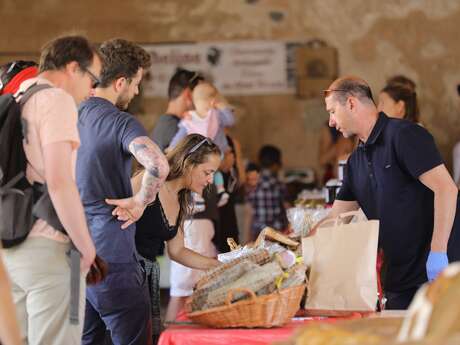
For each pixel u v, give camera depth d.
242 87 13.59
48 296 4.12
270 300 4.06
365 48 13.51
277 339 3.98
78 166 4.93
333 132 12.86
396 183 5.06
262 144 13.62
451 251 5.20
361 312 4.50
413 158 4.94
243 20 13.59
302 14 13.55
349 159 5.33
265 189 11.38
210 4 13.56
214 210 7.82
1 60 13.52
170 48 13.55
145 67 5.16
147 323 5.02
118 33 13.54
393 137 5.04
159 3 13.55
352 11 13.52
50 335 4.15
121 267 4.88
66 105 4.10
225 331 4.04
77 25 13.52
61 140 4.03
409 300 5.15
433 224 5.07
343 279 4.43
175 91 8.05
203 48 13.55
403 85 7.30
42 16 13.52
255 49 13.55
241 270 4.21
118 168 4.89
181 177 5.29
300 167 13.55
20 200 4.07
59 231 4.13
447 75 13.45
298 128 13.55
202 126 7.78
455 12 13.41
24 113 4.11
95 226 4.87
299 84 13.55
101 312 4.96
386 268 5.21
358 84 5.12
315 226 5.30
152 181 4.75
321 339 2.68
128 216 4.84
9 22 13.51
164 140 8.00
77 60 4.31
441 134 13.45
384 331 2.92
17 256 4.12
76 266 4.09
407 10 13.48
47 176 4.02
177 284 7.59
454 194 4.90
